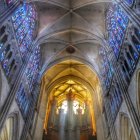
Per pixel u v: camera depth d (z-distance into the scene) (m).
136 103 12.91
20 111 16.86
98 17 21.41
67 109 30.78
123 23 15.62
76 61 26.14
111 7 19.00
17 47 15.81
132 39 13.97
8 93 14.07
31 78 20.12
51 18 21.42
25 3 16.89
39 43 21.20
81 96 33.16
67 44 24.30
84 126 27.39
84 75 28.56
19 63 16.23
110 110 19.16
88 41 23.55
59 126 27.92
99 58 23.98
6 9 13.18
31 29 19.61
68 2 20.45
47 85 28.27
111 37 19.06
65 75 29.30
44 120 25.64
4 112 12.90
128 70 14.80
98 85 26.33
